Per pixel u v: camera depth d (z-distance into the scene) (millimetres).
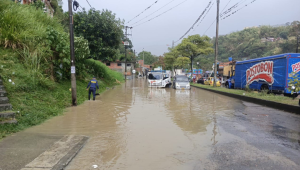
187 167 3514
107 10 20016
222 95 15633
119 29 20578
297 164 3602
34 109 7098
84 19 18891
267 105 10219
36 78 8836
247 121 6852
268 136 5195
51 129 5766
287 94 12219
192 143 4695
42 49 10094
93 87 11820
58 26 13203
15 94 7254
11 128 5320
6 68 8117
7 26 9508
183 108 9438
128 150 4281
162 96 14539
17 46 9633
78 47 13367
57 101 9047
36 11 12320
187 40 30797
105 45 20422
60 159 3637
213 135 5297
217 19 20734
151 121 6828
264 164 3605
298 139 4965
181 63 33031
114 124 6410
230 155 4004
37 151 3994
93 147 4449
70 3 9367
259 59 15117
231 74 21781
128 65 53094
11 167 3264
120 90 19453
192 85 27641
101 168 3475
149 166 3551
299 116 7680
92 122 6652
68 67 12180
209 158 3873
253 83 15945
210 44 31000
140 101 11742
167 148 4391
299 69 11953
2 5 10164
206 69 55812
